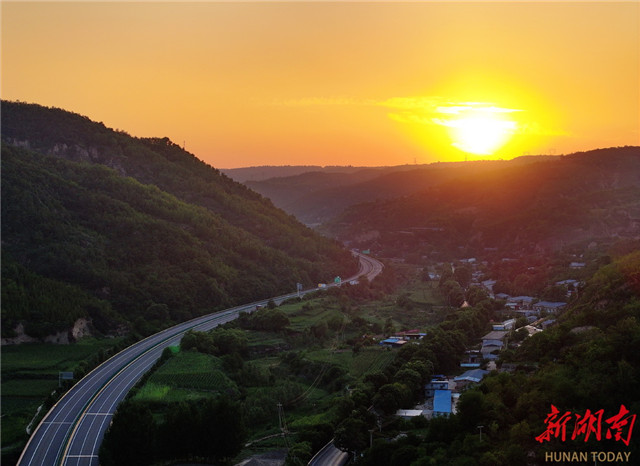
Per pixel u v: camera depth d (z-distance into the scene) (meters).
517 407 189.75
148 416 193.25
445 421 188.38
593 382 188.38
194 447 194.00
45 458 193.00
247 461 193.62
